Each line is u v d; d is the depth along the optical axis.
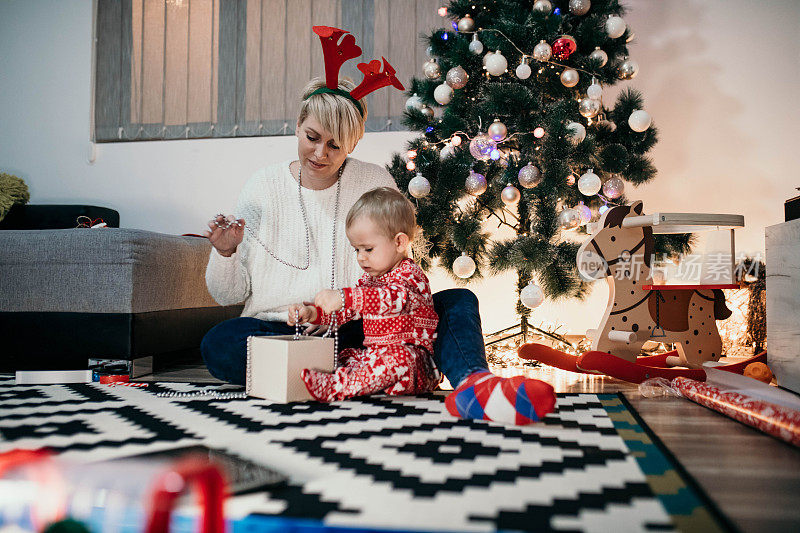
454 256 2.16
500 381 1.09
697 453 0.89
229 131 2.94
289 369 1.26
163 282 1.79
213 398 1.31
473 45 2.06
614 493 0.71
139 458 0.75
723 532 0.59
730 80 2.66
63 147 3.09
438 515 0.63
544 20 1.95
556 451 0.89
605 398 1.36
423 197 2.06
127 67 3.02
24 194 2.72
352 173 1.60
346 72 2.86
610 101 2.71
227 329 1.46
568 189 1.96
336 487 0.72
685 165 2.69
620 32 2.04
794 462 0.85
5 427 1.02
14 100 3.14
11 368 1.78
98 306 1.65
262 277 1.53
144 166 3.03
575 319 2.74
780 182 2.62
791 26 2.62
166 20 2.99
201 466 0.49
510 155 2.06
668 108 2.70
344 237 1.55
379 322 1.36
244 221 1.42
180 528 0.56
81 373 1.55
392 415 1.15
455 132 2.10
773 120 2.63
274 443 0.93
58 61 3.09
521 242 1.88
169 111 2.99
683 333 1.70
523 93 1.92
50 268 1.67
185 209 2.99
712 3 2.67
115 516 0.53
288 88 2.90
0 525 0.54
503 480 0.75
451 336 1.32
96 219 2.69
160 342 1.78
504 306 2.79
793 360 1.47
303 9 2.89
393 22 2.82
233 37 2.94
